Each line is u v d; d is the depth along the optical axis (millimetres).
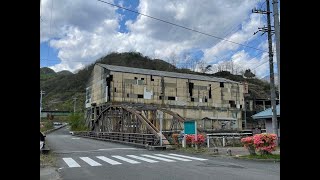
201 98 74375
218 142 29453
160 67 112750
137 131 33281
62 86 133375
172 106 69000
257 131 32688
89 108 78188
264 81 116062
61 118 123688
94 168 14375
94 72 74938
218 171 13023
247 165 15320
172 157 19625
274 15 18906
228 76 110438
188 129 25594
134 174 12305
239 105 79750
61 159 18422
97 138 46000
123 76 66188
